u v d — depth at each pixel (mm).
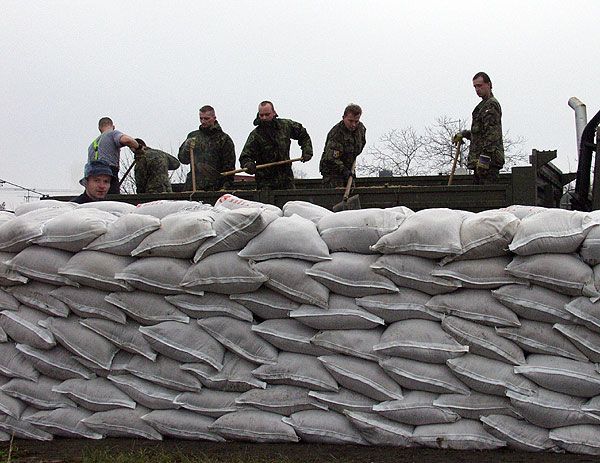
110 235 4781
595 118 7371
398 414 4395
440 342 4320
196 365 4648
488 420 4285
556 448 4250
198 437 4715
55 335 4891
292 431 4543
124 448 4676
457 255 4293
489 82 8141
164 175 9555
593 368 4184
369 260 4488
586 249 4145
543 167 7652
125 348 4785
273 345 4633
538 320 4273
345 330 4500
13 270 4949
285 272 4488
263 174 8789
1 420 5039
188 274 4617
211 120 9102
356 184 9156
